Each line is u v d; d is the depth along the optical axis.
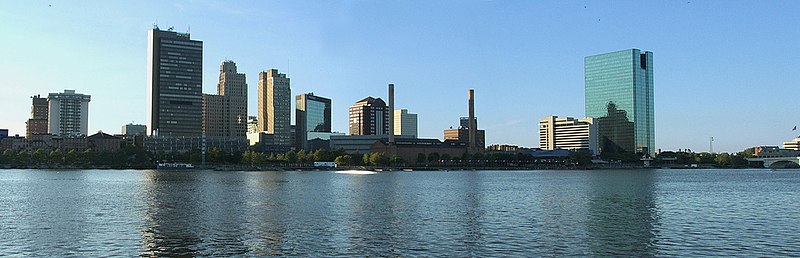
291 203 129.50
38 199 139.75
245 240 79.31
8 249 73.44
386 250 72.94
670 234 84.81
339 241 78.62
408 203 129.75
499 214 107.88
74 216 104.69
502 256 69.75
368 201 134.75
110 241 78.62
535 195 155.38
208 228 89.75
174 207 120.06
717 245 76.56
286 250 72.81
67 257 69.12
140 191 168.38
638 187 196.38
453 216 104.81
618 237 82.00
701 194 160.62
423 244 76.69
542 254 71.00
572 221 98.19
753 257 69.56
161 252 71.69
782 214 108.56
